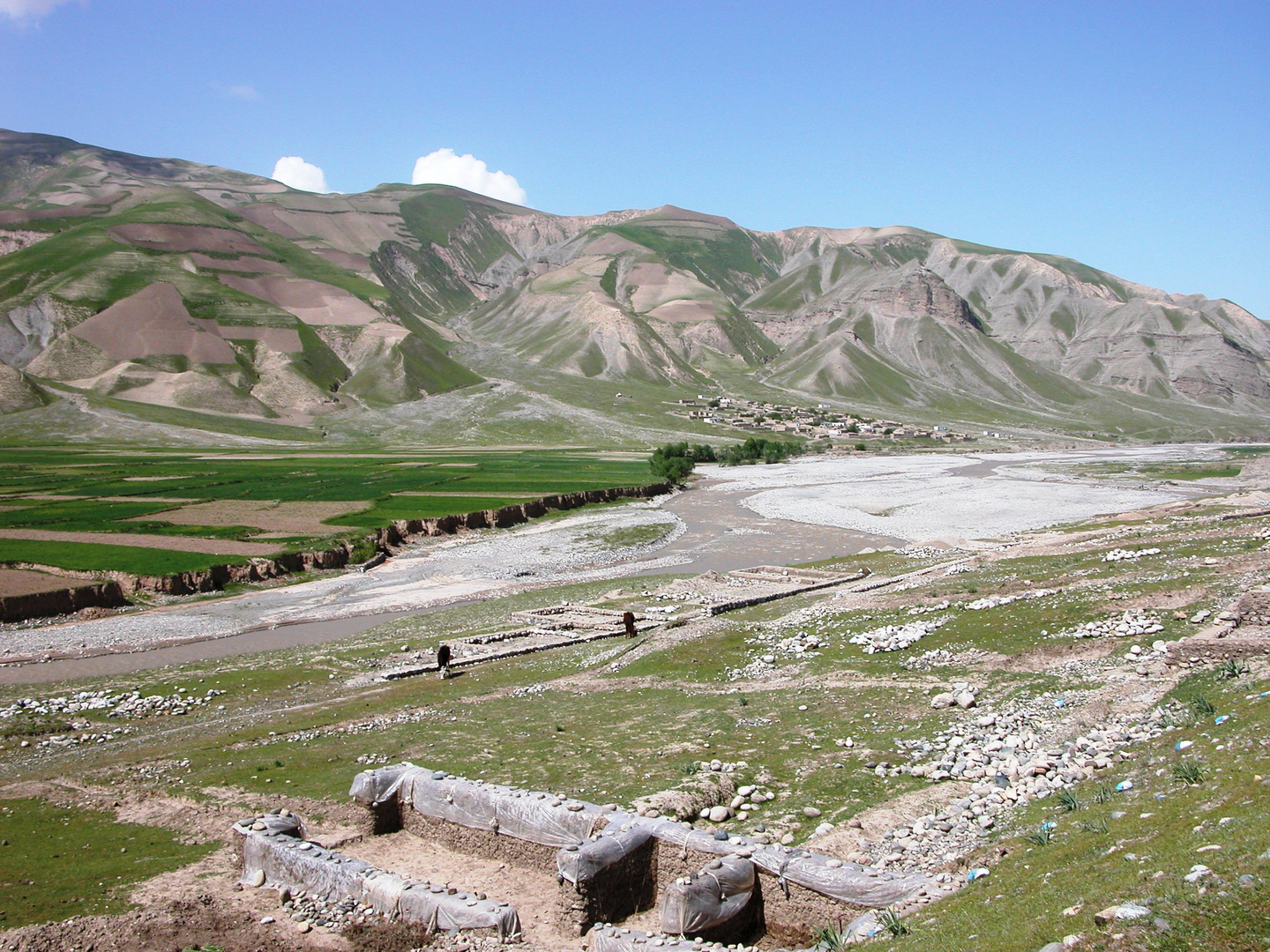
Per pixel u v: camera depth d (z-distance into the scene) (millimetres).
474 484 152375
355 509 118125
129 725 43594
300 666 54406
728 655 45750
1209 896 12422
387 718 39656
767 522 123875
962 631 41250
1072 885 15125
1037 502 140875
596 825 21766
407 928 19703
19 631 65250
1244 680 26219
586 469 186625
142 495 129750
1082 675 32875
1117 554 53844
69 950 18922
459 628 64062
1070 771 23406
